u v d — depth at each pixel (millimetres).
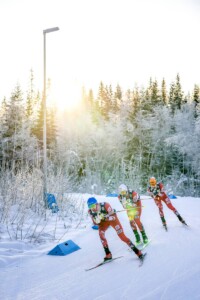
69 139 29109
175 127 30812
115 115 34438
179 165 31109
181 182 26078
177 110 33312
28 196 9320
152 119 31094
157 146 30812
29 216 8469
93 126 31781
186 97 44969
